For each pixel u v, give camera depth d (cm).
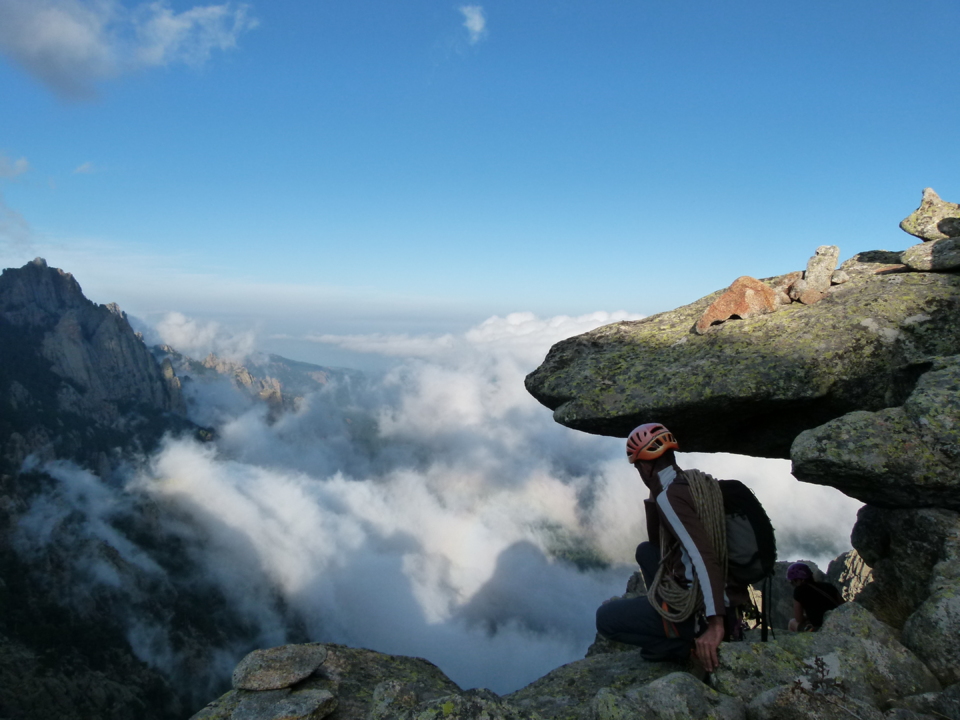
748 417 584
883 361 560
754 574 342
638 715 312
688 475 348
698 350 638
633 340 721
